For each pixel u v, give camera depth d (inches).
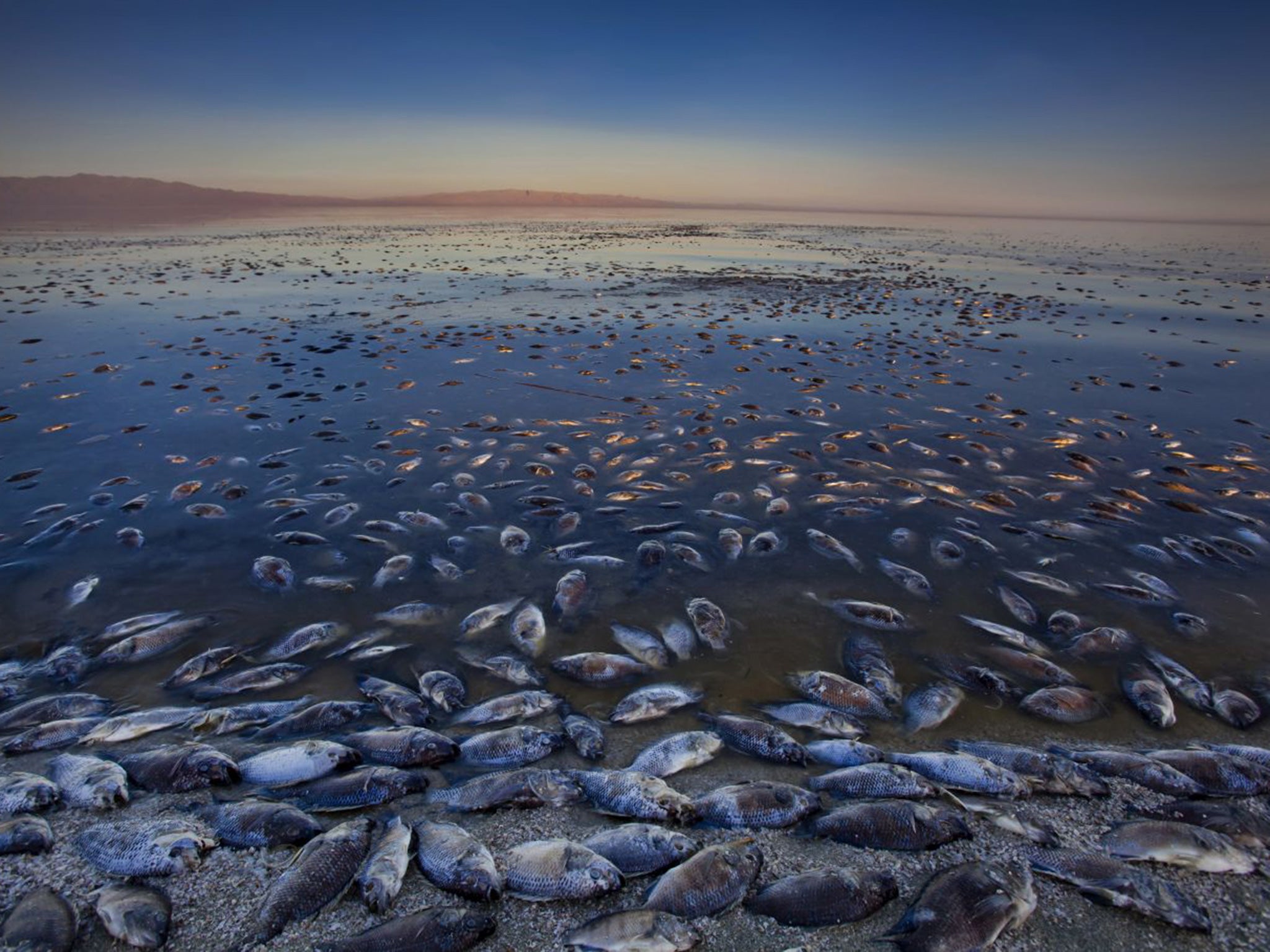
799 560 253.8
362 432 375.6
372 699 180.4
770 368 514.9
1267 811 146.7
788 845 138.9
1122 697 184.1
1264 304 842.2
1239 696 179.5
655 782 148.9
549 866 129.0
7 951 113.5
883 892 125.3
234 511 285.0
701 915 122.6
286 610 220.4
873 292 892.6
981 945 116.6
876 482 321.1
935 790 150.7
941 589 235.9
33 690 182.9
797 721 175.0
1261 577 241.9
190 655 198.7
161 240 1514.5
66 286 816.3
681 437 373.7
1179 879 129.9
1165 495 309.7
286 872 128.1
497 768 159.2
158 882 128.0
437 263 1187.9
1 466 323.0
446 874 128.1
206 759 152.8
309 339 582.9
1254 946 117.3
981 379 494.6
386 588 233.1
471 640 207.6
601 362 527.2
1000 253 1603.1
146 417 390.6
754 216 5078.7
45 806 143.2
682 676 192.9
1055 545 265.6
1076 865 132.5
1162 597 228.8
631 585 236.5
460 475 323.0
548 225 2694.4
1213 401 446.6
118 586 230.4
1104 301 847.1
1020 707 180.2
